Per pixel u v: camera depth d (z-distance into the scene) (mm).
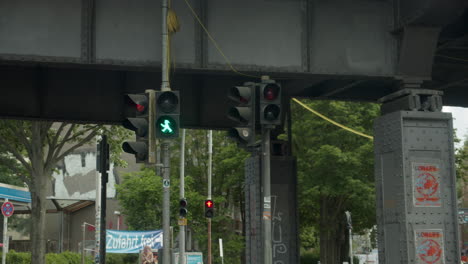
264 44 14695
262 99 12758
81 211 59469
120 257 48406
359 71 14906
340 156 37750
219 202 46469
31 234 27109
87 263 41188
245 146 13695
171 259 32031
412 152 14266
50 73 18094
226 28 14656
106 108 18328
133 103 13328
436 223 14031
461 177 42844
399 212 14086
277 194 18078
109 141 29188
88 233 58625
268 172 13242
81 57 14102
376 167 15070
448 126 14523
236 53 14594
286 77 15078
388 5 15188
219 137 50219
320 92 19484
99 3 14391
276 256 17719
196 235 47281
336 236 45094
